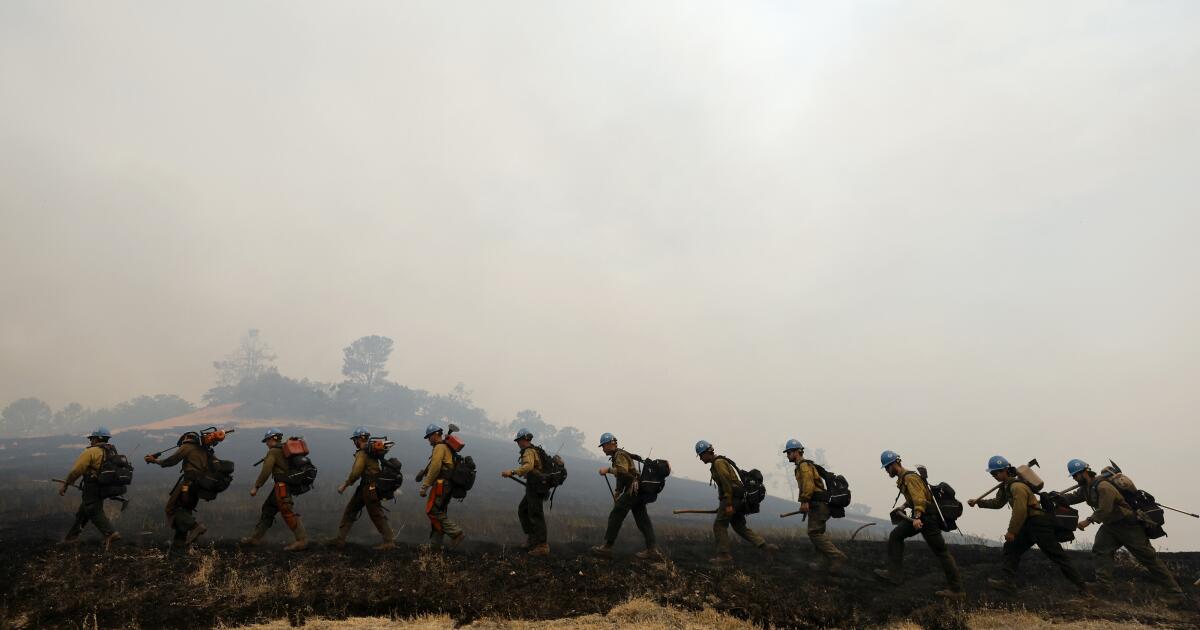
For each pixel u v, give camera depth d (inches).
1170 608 316.5
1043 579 360.8
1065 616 307.3
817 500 373.1
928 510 335.6
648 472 374.6
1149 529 330.0
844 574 365.7
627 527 599.2
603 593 317.1
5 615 256.7
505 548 379.9
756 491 383.9
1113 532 337.4
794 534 625.3
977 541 680.4
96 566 302.7
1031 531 333.1
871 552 418.3
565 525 606.2
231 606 278.5
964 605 321.4
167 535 399.5
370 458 360.2
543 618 289.0
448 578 316.5
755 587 334.3
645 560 369.7
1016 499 331.0
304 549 346.3
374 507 354.0
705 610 303.3
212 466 350.0
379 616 285.4
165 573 302.2
